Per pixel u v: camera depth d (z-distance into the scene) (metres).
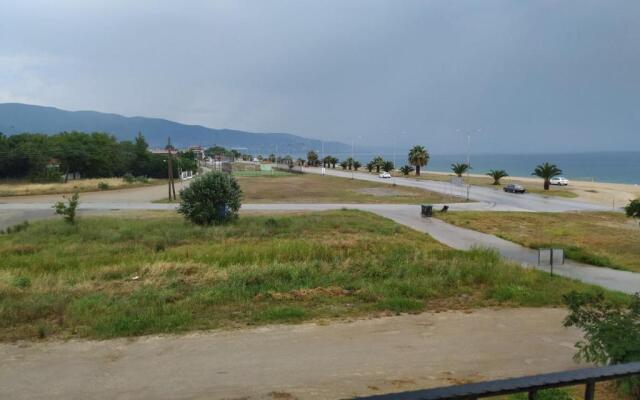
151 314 10.23
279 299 12.02
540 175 79.50
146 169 117.25
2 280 13.36
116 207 50.44
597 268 22.59
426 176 118.31
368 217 41.59
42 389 6.85
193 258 18.80
